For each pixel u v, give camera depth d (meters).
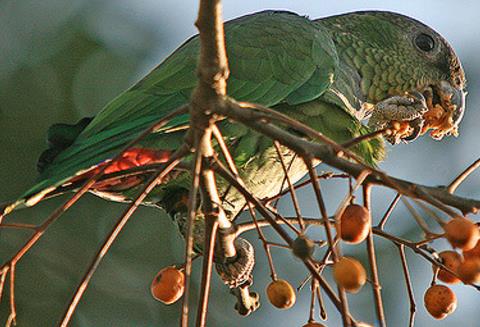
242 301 8.25
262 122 5.60
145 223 12.09
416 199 5.34
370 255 5.65
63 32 11.98
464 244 5.27
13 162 11.45
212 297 12.25
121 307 11.82
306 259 5.44
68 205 6.19
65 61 11.88
